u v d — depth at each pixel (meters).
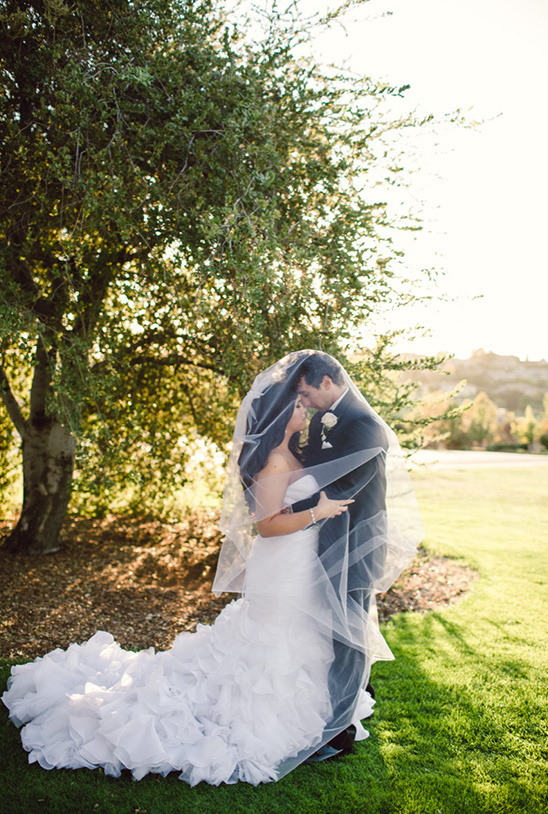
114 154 3.56
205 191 3.77
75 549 5.79
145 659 2.77
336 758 2.51
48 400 4.13
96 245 4.33
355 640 2.43
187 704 2.46
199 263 3.62
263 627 2.43
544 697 3.09
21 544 5.51
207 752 2.27
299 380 2.52
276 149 3.97
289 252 3.71
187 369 5.74
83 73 3.44
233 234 3.44
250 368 4.24
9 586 4.54
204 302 3.56
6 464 6.89
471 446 30.33
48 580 4.75
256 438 2.46
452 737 2.69
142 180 3.55
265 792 2.25
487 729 2.76
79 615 4.07
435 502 10.65
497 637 3.96
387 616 4.41
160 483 6.29
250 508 2.48
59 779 2.25
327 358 2.60
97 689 2.46
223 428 5.95
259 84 3.84
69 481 5.62
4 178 3.69
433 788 2.30
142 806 2.12
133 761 2.22
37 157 3.65
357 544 2.45
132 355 5.15
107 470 5.41
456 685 3.22
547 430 29.66
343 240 3.98
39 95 3.56
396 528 2.63
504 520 8.92
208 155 3.67
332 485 2.48
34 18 3.52
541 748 2.61
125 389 5.40
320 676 2.46
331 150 4.16
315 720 2.39
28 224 4.05
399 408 4.52
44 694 2.57
